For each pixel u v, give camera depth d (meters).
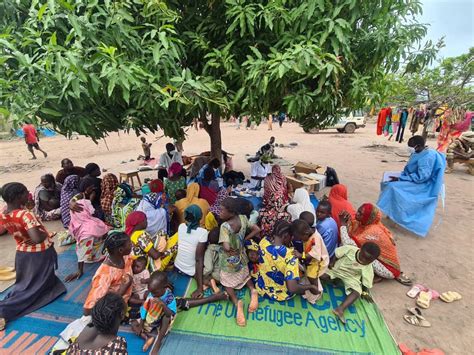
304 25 3.15
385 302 3.18
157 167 7.16
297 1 3.37
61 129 3.08
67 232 4.45
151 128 3.76
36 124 2.64
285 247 2.99
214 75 3.79
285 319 2.87
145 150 9.39
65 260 4.00
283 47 3.25
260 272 3.14
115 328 1.66
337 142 14.91
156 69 2.97
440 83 12.39
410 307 3.08
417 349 2.55
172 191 5.26
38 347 2.53
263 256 3.07
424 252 4.21
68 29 2.86
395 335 2.70
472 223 5.16
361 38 3.55
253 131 20.83
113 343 1.63
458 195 6.73
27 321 2.82
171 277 3.58
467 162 8.59
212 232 3.58
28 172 9.55
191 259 3.45
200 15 4.11
